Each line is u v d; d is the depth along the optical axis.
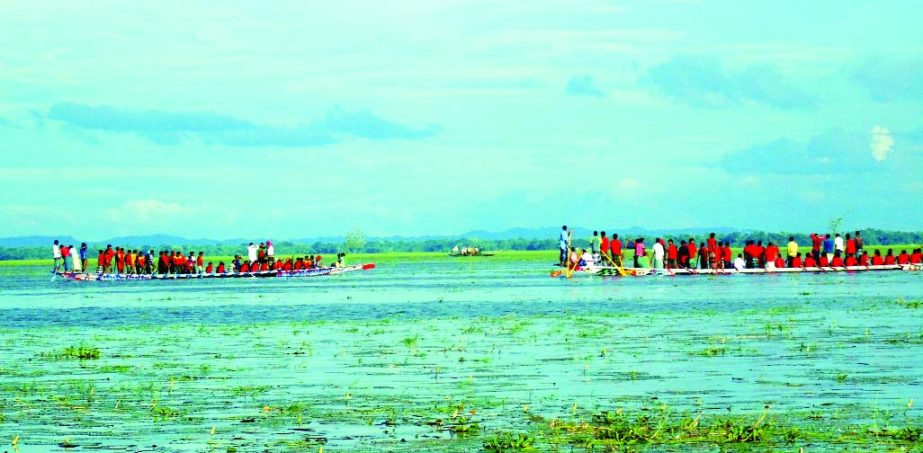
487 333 58.03
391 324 65.88
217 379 40.94
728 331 56.66
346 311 79.31
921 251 141.12
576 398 35.09
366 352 49.41
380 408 33.81
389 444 28.48
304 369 43.53
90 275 157.62
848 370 40.44
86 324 71.06
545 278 140.00
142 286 132.38
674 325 60.78
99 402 35.81
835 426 29.70
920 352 45.66
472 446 28.09
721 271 130.12
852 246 137.62
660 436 28.80
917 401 33.50
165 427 31.23
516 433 29.62
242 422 31.86
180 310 83.38
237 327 65.75
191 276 153.62
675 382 38.19
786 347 48.34
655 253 131.00
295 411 33.50
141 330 65.06
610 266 136.88
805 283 107.19
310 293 108.88
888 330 55.47
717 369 41.31
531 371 41.69
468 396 35.81
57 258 159.12
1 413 33.78
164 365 45.75
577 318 67.50
